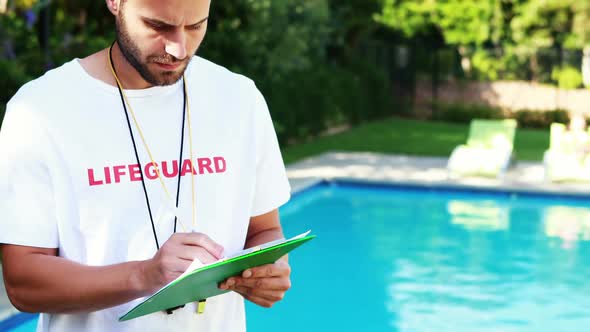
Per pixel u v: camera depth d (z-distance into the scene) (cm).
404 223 1034
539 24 2269
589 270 805
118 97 185
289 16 1662
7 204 176
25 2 989
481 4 2262
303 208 1129
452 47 2434
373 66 2350
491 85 2378
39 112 178
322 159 1477
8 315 535
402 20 2312
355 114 2136
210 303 192
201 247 167
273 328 627
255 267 171
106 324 186
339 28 2183
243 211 199
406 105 2455
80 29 1290
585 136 1282
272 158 205
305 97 1731
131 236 183
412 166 1415
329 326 632
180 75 176
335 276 780
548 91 2328
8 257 179
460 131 2070
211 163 192
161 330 186
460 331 617
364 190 1258
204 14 170
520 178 1299
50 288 172
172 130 189
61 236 182
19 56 938
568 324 636
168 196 186
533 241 934
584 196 1169
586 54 2384
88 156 180
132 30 169
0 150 178
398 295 716
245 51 1405
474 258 853
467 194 1220
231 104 197
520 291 730
